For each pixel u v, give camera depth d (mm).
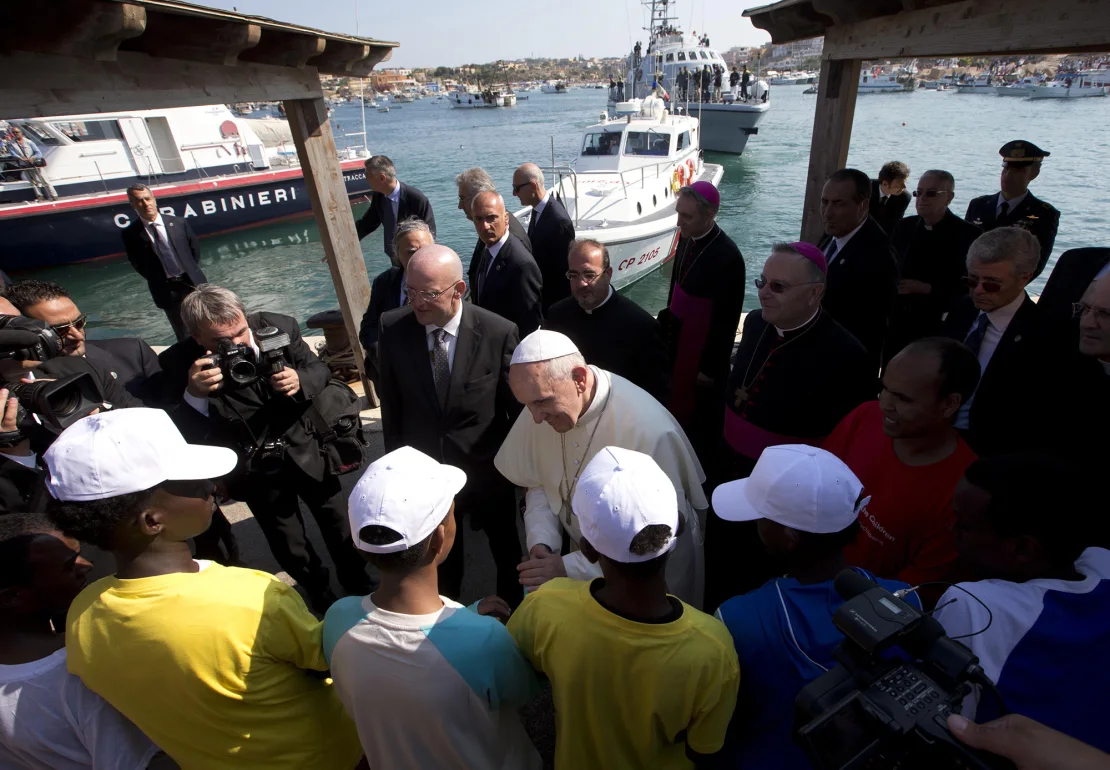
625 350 2908
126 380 2889
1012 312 2330
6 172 13789
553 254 4570
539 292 3623
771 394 2510
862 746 982
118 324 11711
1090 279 2031
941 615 1248
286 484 2537
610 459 1294
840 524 1308
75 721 1303
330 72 4020
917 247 3865
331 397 2559
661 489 1220
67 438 1271
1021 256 2213
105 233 14766
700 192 3500
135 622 1232
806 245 2371
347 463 2621
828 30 3707
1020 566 1268
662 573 1241
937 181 3648
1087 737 1091
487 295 3701
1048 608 1166
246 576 1382
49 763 1313
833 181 3053
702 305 3570
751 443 2588
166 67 2826
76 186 14539
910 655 1120
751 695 1329
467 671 1235
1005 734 924
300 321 11531
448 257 2416
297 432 2479
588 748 1360
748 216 14797
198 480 1340
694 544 2043
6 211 13375
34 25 2191
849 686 1045
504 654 1312
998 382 2252
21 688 1266
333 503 2678
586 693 1271
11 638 1299
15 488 2117
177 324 6238
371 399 4715
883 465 1879
